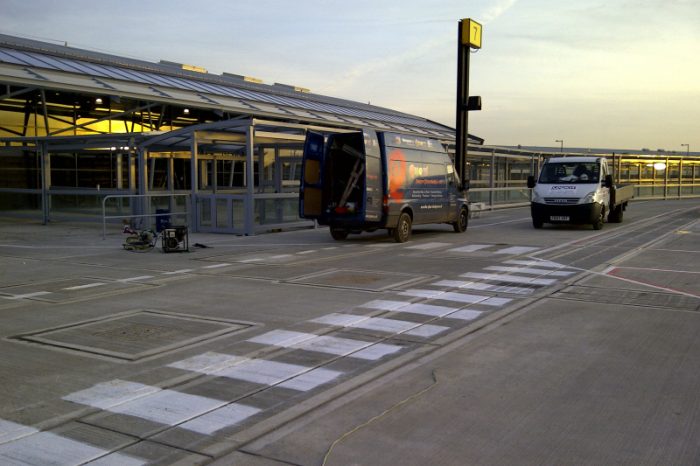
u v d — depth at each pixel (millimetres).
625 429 4137
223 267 11648
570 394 4812
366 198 14938
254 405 4625
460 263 12023
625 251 13781
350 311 7789
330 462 3682
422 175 16922
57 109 24281
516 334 6648
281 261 12453
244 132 19562
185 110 27609
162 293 9070
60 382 5156
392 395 4820
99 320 7375
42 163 21750
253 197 17953
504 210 31562
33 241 16422
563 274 10609
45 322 7289
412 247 14938
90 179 21703
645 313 7609
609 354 5891
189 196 19469
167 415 4430
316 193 16078
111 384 5105
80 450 3855
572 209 19125
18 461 3695
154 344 6301
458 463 3664
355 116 38531
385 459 3717
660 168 42906
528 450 3830
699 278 10141
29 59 23344
